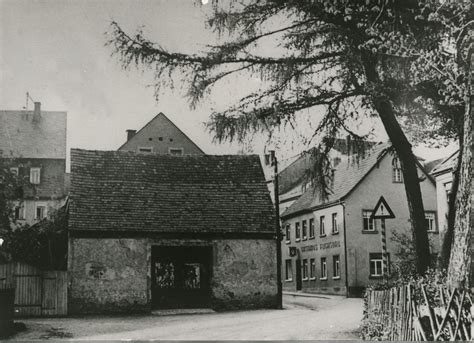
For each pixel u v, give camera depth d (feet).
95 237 77.77
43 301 73.46
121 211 80.94
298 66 47.96
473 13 35.09
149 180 86.53
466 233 32.07
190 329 54.65
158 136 116.37
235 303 81.10
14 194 66.44
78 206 79.77
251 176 90.58
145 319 67.97
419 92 41.37
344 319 60.80
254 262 82.53
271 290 82.33
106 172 85.87
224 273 81.46
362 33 41.96
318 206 141.90
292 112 48.03
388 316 37.29
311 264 146.41
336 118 50.16
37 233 79.92
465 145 33.35
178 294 84.94
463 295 25.34
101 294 76.48
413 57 38.32
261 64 47.88
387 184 132.77
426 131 48.34
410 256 77.92
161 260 85.71
